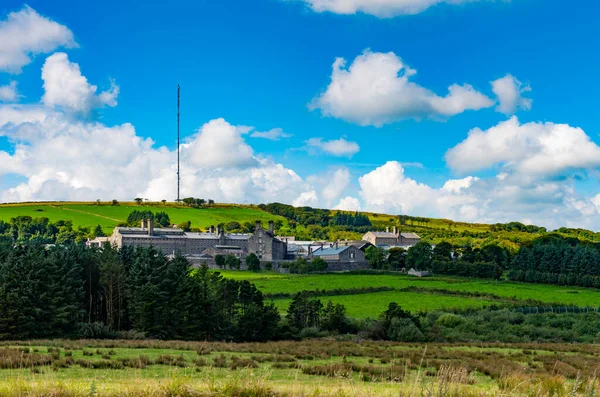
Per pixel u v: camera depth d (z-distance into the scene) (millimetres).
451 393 25688
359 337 99938
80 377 38938
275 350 67125
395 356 61062
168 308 94500
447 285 176625
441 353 66375
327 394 26125
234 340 96875
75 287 99500
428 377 42312
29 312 88125
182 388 24906
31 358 46125
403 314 105562
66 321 89062
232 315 106250
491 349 78438
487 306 137000
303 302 107000
